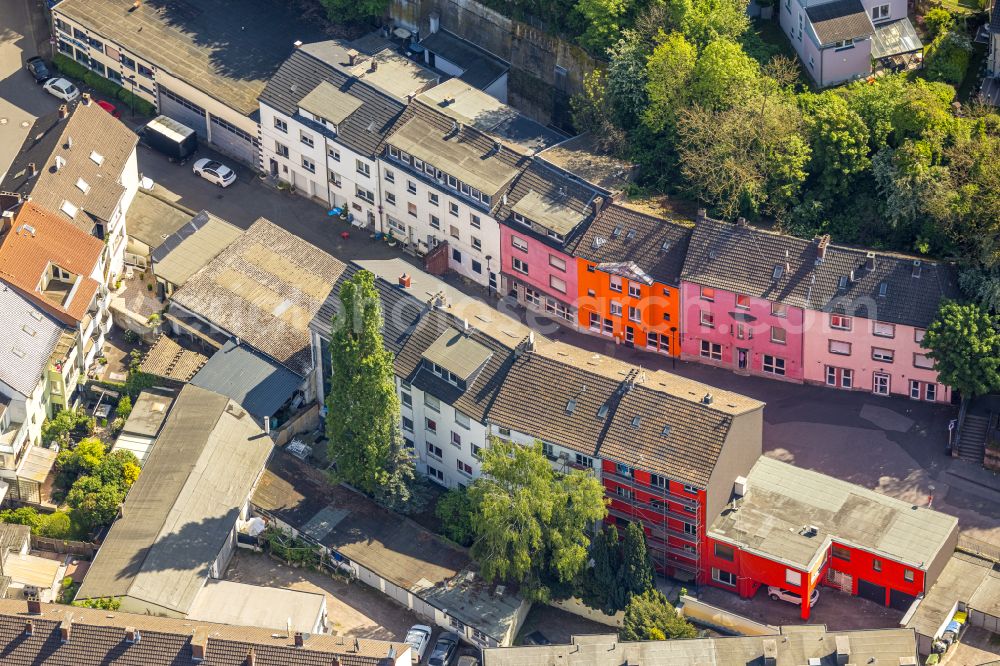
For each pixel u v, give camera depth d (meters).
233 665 150.75
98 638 152.50
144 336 186.88
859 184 181.62
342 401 165.38
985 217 172.12
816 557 159.12
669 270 178.75
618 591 159.50
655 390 164.12
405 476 169.38
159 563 163.00
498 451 160.38
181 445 172.75
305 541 168.75
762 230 177.25
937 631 156.12
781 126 180.25
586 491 159.12
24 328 174.62
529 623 163.75
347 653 150.75
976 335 166.38
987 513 166.62
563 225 182.25
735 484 165.25
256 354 181.12
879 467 171.38
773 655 148.50
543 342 173.00
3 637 153.12
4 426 171.38
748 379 181.25
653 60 184.88
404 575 164.75
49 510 171.75
